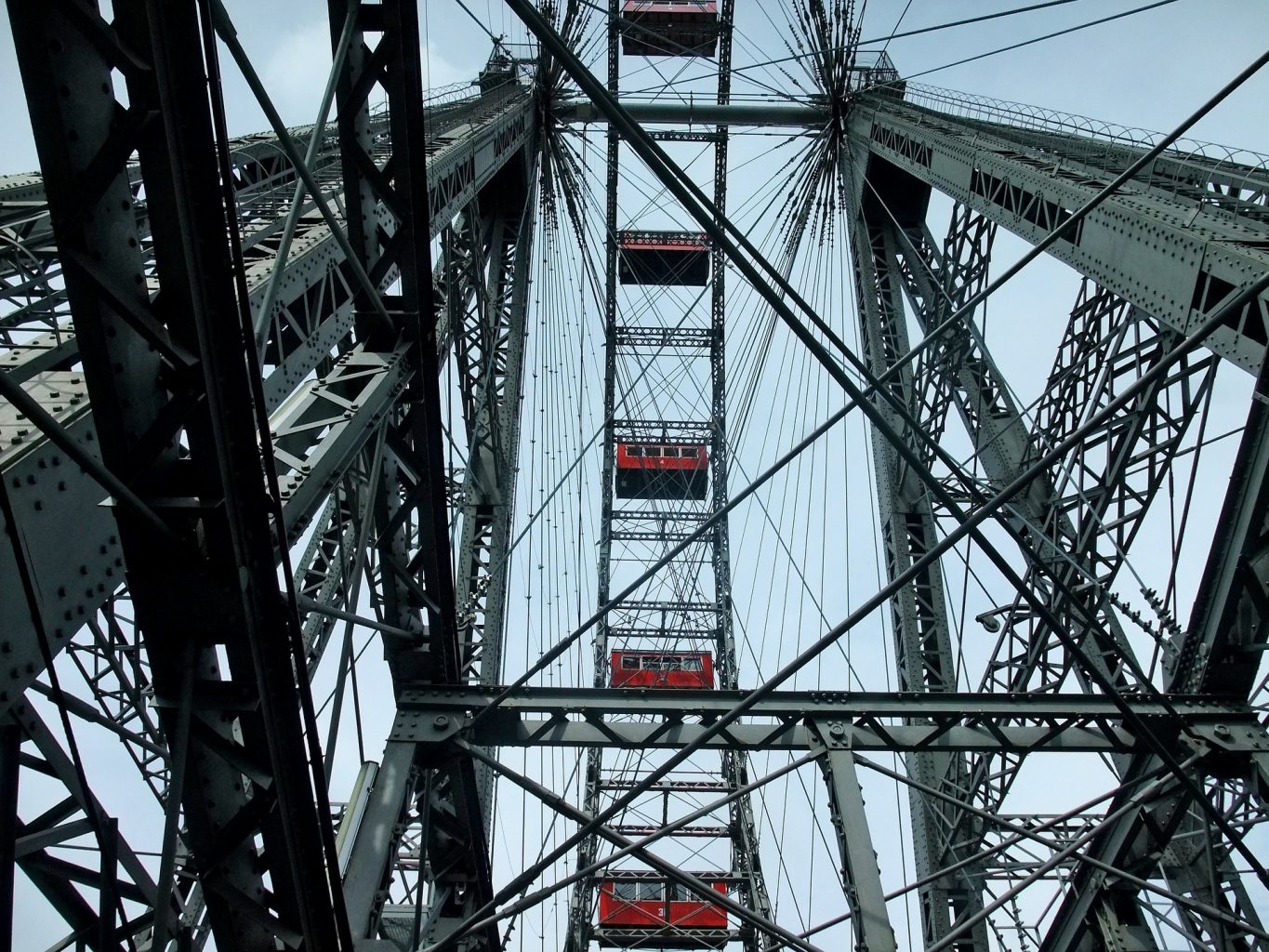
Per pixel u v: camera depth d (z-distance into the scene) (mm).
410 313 8680
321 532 12312
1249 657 9891
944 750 10086
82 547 5234
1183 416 11711
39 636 4656
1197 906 9055
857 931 8781
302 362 8211
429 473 9438
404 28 7863
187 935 6586
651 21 27062
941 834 16094
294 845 6398
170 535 5508
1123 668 13133
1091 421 7383
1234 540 9742
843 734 10125
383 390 8109
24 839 5500
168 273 5422
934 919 15516
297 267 8406
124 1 5078
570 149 24578
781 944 9289
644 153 6211
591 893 25125
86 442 5465
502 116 19219
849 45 23656
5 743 5254
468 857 10969
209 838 6297
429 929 10656
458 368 19266
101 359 5238
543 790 9375
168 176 5254
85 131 5004
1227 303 7234
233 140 12406
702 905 24844
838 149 23984
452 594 10047
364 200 8781
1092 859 9523
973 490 9406
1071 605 13844
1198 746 9586
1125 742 9984
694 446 31391
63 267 5035
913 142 19094
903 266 21922
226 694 6086
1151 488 12320
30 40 4766
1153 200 11445
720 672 29062
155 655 5984
